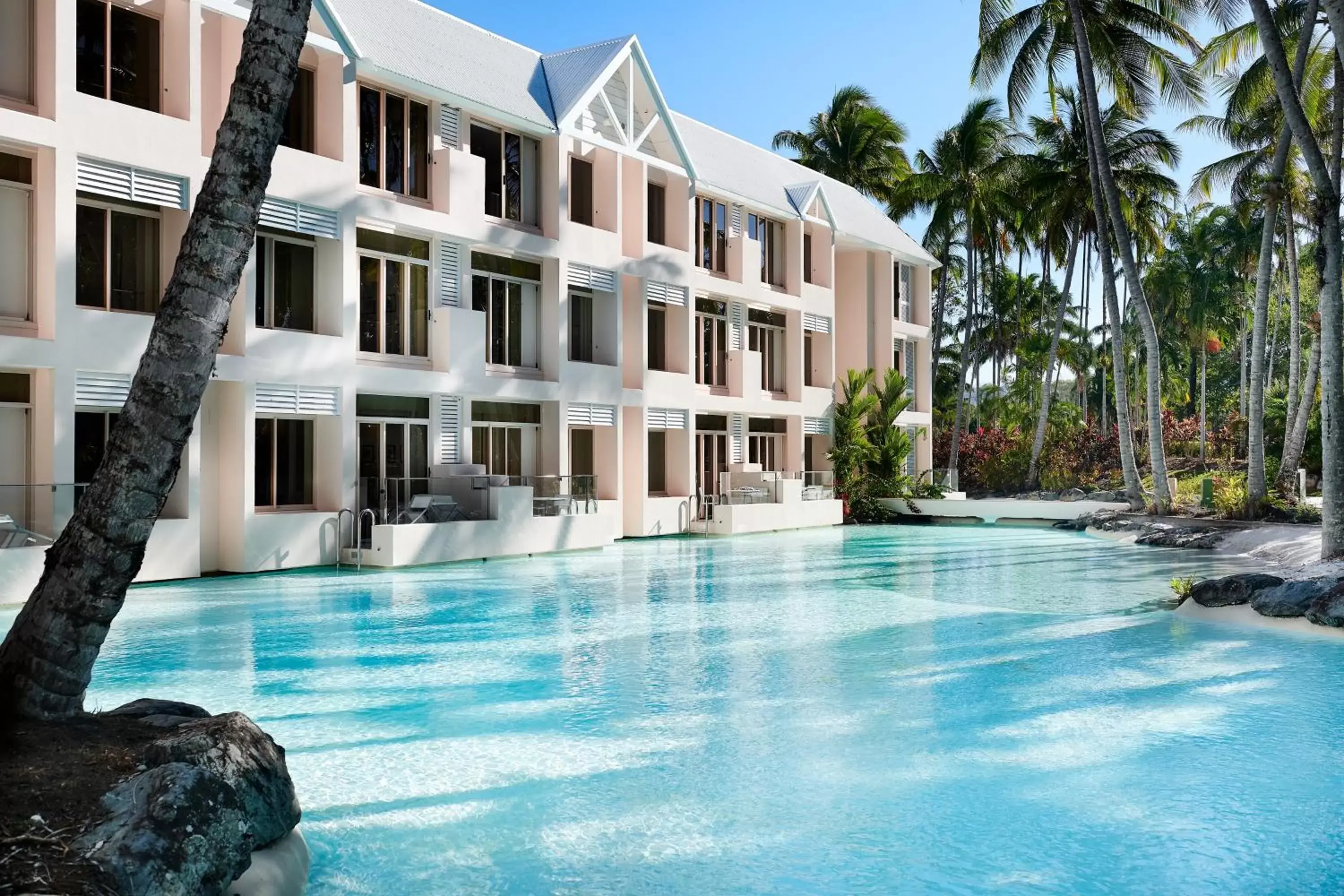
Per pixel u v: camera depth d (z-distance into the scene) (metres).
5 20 16.47
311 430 20.94
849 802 6.78
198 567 18.30
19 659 5.75
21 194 16.61
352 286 20.94
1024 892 5.39
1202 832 6.22
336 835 6.21
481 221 23.83
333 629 13.59
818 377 38.06
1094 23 34.34
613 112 27.73
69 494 15.95
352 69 20.78
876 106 56.09
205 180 5.83
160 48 18.36
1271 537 24.02
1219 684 10.29
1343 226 29.00
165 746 5.50
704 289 31.72
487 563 22.27
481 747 8.09
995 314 65.25
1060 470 48.25
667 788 7.07
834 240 38.25
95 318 16.75
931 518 38.41
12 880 4.14
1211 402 83.19
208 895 4.68
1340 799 6.80
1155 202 49.94
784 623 14.25
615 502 27.88
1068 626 13.95
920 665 11.26
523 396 24.80
